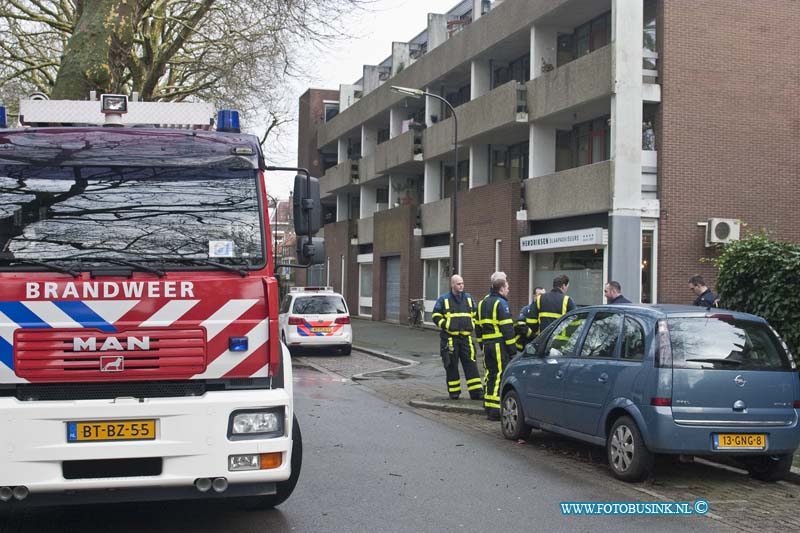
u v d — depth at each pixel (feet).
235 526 19.42
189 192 18.26
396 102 119.34
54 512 20.92
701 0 65.67
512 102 79.82
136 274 17.25
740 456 24.43
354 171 139.23
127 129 18.48
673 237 64.80
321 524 19.58
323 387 49.75
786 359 24.44
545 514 20.72
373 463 26.86
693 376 23.38
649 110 66.64
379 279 125.80
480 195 88.22
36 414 16.05
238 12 67.36
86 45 45.98
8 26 74.28
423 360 67.82
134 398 16.80
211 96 78.79
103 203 17.87
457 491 23.07
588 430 26.32
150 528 19.31
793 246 33.94
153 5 67.56
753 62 66.59
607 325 26.86
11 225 17.37
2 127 19.67
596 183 67.21
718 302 37.09
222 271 17.75
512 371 31.83
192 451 16.57
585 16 76.48
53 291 16.74
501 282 37.29
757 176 66.44
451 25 110.63
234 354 17.44
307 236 20.29
